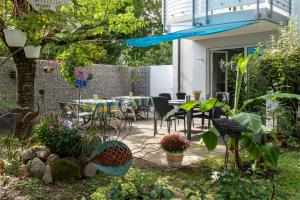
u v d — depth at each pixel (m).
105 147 4.44
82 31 7.21
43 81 11.95
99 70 14.02
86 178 4.95
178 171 5.38
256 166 5.03
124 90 15.14
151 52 21.48
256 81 7.59
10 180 4.77
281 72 7.33
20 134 6.49
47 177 4.71
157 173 5.25
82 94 13.30
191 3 11.71
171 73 14.57
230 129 4.07
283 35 8.02
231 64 8.86
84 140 5.12
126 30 8.30
